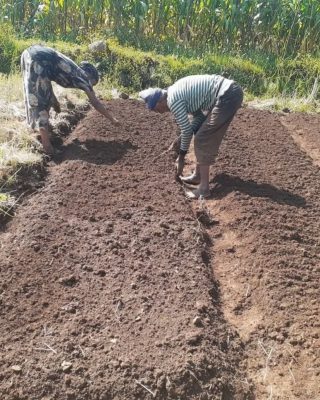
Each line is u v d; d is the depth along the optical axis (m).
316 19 5.47
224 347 2.14
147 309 2.24
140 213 2.88
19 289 2.29
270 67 5.25
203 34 5.68
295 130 4.36
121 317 2.19
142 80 4.91
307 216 3.04
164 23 5.70
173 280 2.43
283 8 5.45
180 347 2.05
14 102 3.92
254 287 2.48
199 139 2.98
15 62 4.88
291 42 5.70
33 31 5.62
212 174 3.38
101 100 4.35
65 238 2.62
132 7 5.60
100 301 2.26
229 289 2.50
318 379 2.04
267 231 2.83
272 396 1.98
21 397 1.85
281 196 3.20
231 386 1.98
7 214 2.79
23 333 2.08
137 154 3.51
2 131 3.42
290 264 2.61
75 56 4.92
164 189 3.14
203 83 2.88
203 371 1.97
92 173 3.22
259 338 2.22
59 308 2.21
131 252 2.57
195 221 2.88
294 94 5.00
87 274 2.41
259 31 5.57
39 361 1.96
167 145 3.67
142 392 1.89
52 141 3.56
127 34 5.55
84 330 2.11
